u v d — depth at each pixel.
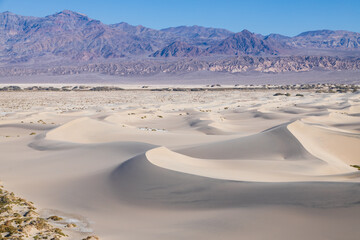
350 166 43.44
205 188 25.30
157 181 27.88
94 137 61.41
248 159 43.56
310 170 36.16
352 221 17.61
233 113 111.38
